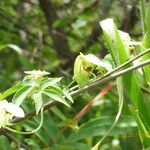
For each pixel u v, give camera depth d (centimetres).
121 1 55
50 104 28
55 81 27
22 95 27
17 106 27
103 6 53
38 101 27
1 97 28
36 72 28
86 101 50
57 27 66
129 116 38
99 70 29
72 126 39
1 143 37
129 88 31
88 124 39
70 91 29
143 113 32
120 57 30
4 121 27
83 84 29
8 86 50
